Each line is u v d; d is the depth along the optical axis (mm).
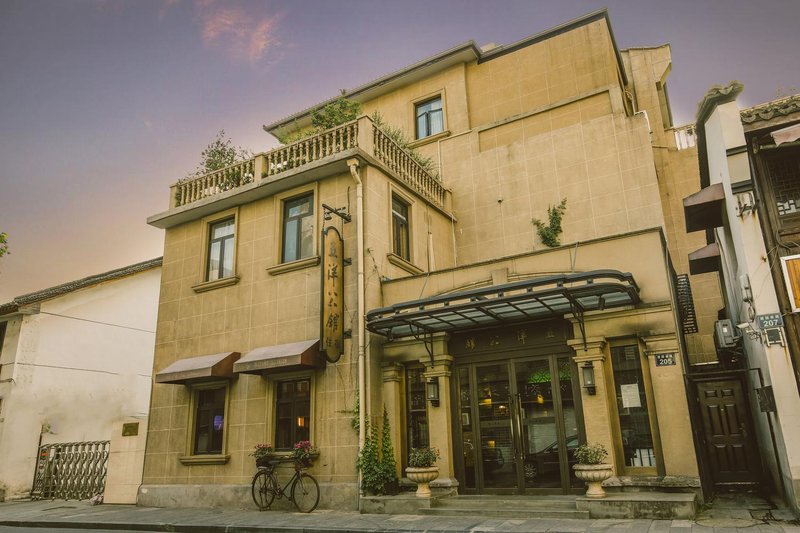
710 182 12672
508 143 17672
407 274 14289
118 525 11273
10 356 18328
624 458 10211
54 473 17359
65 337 19531
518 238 16422
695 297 16828
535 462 10922
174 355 14922
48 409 18594
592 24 17516
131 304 21828
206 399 14234
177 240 16031
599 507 9141
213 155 16453
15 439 17578
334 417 12094
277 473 12477
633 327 10352
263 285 13992
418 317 10938
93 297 20656
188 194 16062
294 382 12992
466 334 12109
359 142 13391
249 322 13930
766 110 8914
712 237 15711
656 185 14938
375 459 11438
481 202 17312
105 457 16359
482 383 11789
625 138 15617
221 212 15398
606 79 16844
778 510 9156
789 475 8656
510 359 11602
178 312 15266
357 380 12000
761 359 9414
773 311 8586
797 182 8938
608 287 9383
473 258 16922
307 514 11227
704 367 14109
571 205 15914
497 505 10172
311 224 13852
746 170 9086
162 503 13797
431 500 10594
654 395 9938
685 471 9422
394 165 14688
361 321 12109
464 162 18000
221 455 13234
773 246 8750
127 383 21031
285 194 14336
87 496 16281
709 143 11070
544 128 17281
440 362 11914
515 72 18422
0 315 18844
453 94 19078
